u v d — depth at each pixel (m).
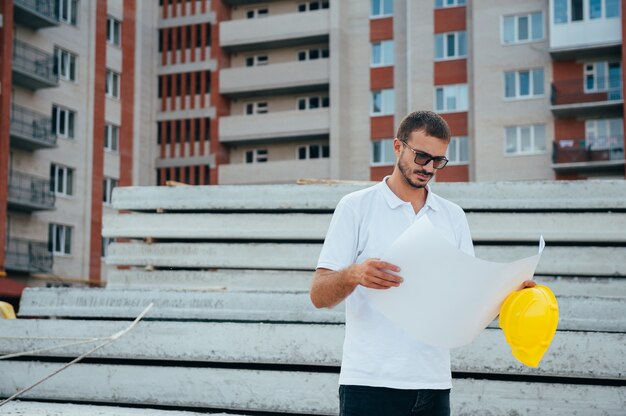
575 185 5.48
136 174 48.59
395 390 3.32
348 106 47.75
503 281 3.21
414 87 45.22
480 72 43.25
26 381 4.97
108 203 46.34
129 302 5.26
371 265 3.12
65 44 43.72
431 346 3.37
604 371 4.25
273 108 50.94
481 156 42.88
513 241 5.57
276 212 6.03
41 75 41.16
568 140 41.69
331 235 3.50
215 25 51.12
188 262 5.98
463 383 4.39
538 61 42.44
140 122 49.44
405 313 3.21
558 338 4.31
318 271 3.45
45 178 42.00
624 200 5.40
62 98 43.34
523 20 42.94
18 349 5.03
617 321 4.55
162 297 5.21
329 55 48.53
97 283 44.19
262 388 4.60
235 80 50.16
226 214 5.93
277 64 49.19
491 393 4.35
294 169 47.44
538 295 3.25
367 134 47.06
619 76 41.38
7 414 4.44
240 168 48.75
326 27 48.06
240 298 5.09
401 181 3.53
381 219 3.51
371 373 3.34
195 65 51.59
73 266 42.97
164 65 52.19
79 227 43.56
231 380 4.65
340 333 4.52
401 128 3.46
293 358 4.57
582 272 5.32
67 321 4.99
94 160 44.88
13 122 40.03
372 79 47.34
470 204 5.58
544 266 5.38
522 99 42.53
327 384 4.51
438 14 45.25
